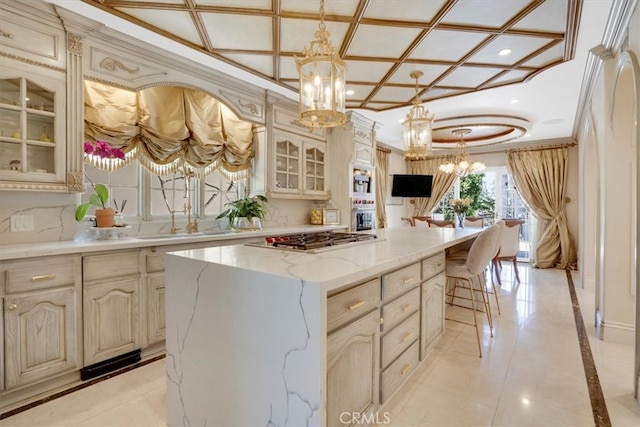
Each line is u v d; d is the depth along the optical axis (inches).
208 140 134.7
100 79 97.3
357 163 189.6
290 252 69.6
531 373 87.5
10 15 80.3
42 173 86.0
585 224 175.8
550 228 237.5
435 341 92.4
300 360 47.3
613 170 108.4
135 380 84.4
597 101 130.9
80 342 82.4
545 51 112.0
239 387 54.8
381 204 262.5
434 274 91.7
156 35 102.3
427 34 101.4
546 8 87.9
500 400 75.4
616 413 70.8
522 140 250.7
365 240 88.8
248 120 144.9
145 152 117.6
